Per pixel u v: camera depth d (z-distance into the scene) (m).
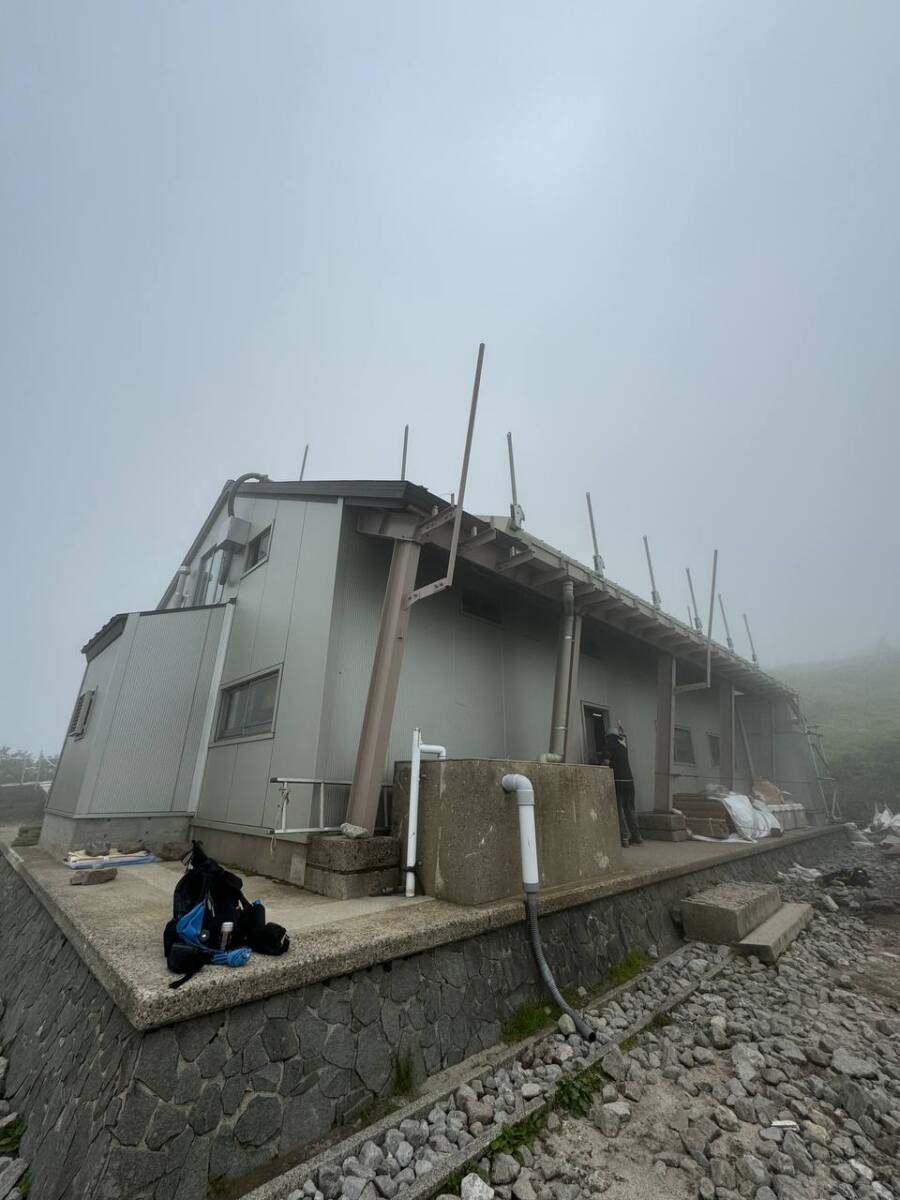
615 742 8.10
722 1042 3.46
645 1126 2.69
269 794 5.45
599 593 7.58
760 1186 2.28
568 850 4.85
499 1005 3.49
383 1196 2.18
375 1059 2.78
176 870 5.50
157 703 7.04
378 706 4.82
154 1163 2.01
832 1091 2.97
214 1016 2.37
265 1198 2.11
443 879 4.13
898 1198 2.28
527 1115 2.66
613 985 4.19
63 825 6.84
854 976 4.86
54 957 3.74
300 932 3.12
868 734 20.94
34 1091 2.87
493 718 7.24
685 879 6.09
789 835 9.82
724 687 11.72
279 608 6.48
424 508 5.52
